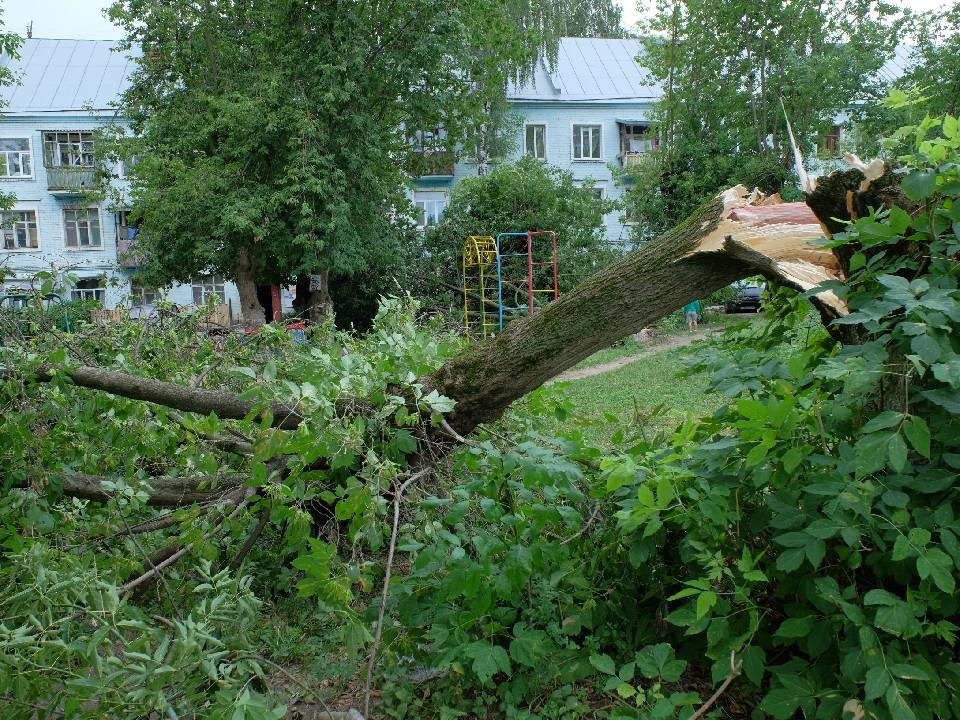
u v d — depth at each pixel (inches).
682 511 99.8
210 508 128.6
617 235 1268.5
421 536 109.6
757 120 989.2
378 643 94.9
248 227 769.6
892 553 81.4
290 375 136.4
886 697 76.0
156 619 108.8
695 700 88.3
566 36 1454.2
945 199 93.4
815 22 972.6
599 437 246.2
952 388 82.8
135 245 816.9
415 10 786.8
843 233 99.0
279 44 791.7
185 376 185.3
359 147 800.3
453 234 904.9
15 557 102.9
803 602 95.2
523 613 111.3
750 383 109.4
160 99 861.8
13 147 1186.0
